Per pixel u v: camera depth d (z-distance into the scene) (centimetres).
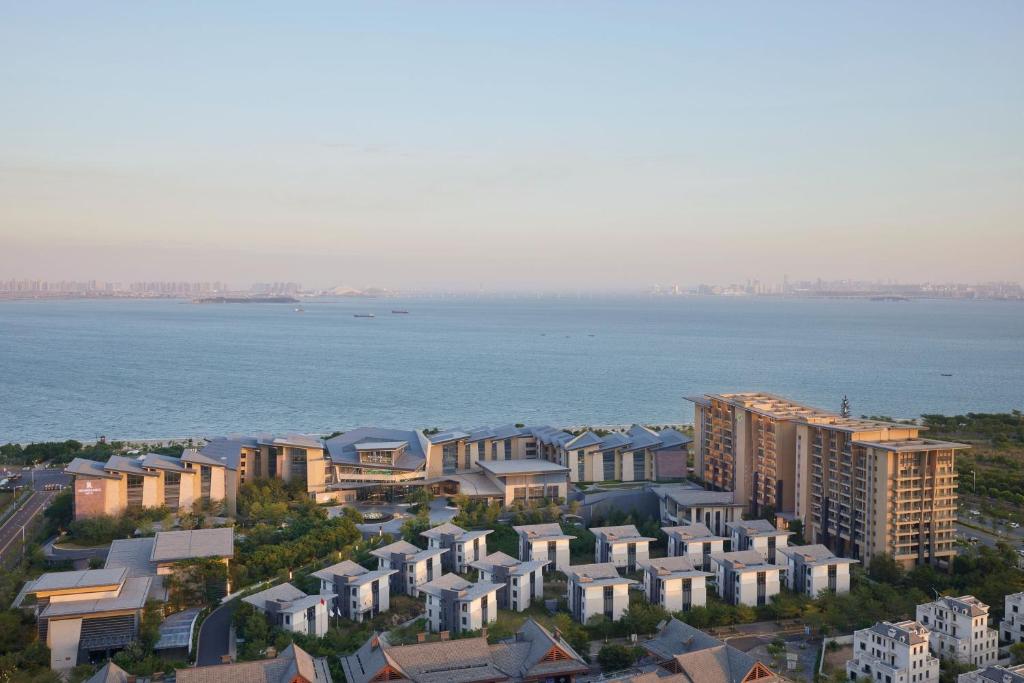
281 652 14325
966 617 16288
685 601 18962
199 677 12875
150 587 18425
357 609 18412
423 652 14075
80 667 15512
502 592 19225
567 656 14438
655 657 15288
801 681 15500
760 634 18012
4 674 15075
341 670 14500
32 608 17562
